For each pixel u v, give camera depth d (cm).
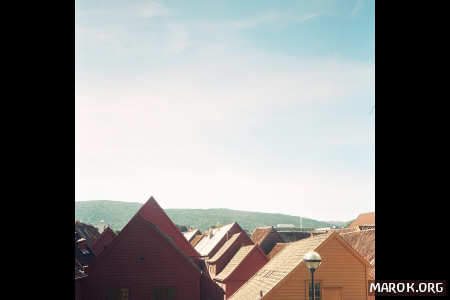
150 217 3052
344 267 1603
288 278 1573
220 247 3681
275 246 3572
